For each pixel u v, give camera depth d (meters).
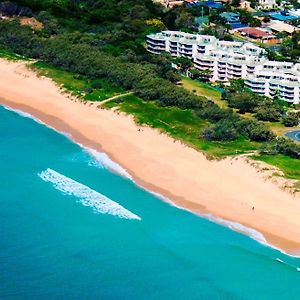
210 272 127.56
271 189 154.62
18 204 150.50
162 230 141.75
